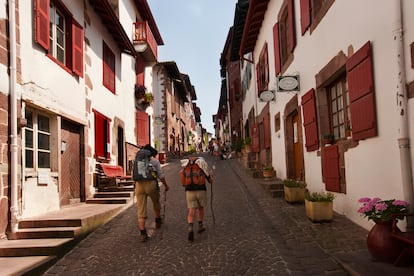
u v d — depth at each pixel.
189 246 5.85
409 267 4.09
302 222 6.66
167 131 25.64
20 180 6.59
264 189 10.28
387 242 4.19
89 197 9.76
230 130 28.14
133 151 15.01
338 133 7.03
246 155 16.16
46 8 7.67
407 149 4.48
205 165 6.46
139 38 15.93
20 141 6.61
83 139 9.63
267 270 4.66
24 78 6.82
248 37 14.75
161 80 25.75
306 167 8.59
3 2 6.36
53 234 6.24
